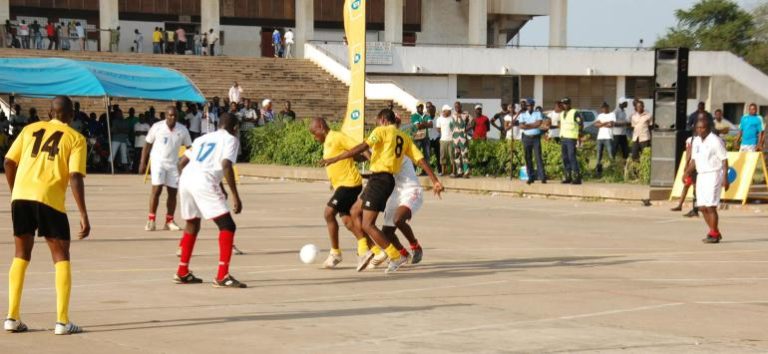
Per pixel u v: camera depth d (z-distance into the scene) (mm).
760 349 10344
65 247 10844
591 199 30391
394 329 11203
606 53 70625
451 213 26688
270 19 75188
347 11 31828
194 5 72812
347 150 15711
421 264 16797
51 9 68000
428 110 36000
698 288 14375
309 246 16578
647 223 24188
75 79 41219
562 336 10867
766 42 106688
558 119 37156
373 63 66000
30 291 13586
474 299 13281
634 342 10594
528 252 18516
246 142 45906
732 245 19844
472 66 68375
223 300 13070
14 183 10914
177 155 21344
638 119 34281
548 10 79188
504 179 34438
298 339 10625
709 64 72750
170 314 12023
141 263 16562
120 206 27438
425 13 79625
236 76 60125
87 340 10500
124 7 70688
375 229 15602
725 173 20219
